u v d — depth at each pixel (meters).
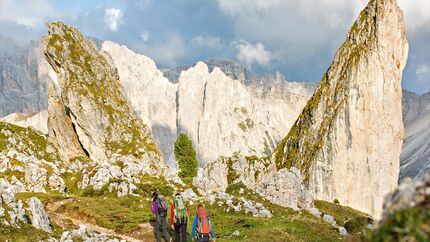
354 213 77.25
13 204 29.70
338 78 187.38
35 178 70.00
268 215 45.41
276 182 65.06
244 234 33.66
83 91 152.00
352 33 194.75
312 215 51.22
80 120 144.62
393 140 180.00
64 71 155.88
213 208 47.12
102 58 177.62
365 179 174.25
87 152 145.62
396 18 185.25
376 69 180.00
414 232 5.90
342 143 173.50
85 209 41.66
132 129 156.00
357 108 176.50
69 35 170.88
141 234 32.75
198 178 67.88
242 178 125.44
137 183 59.66
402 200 6.47
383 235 6.30
